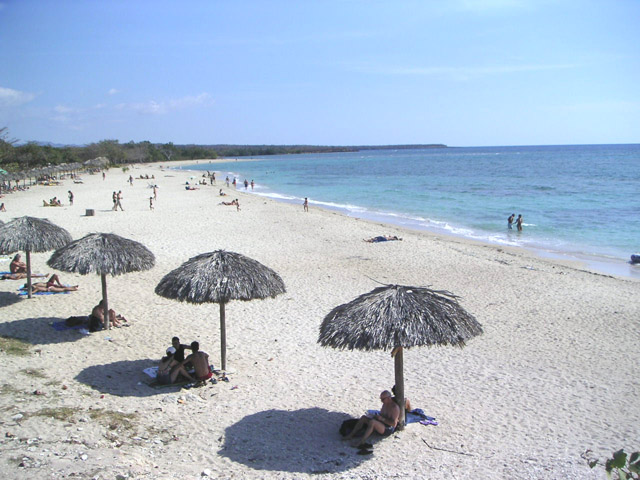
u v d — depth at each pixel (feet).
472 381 35.04
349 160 632.79
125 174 309.63
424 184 234.79
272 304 52.54
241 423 28.22
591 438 27.27
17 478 20.39
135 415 28.19
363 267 70.44
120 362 36.63
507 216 129.70
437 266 71.31
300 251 81.00
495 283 62.28
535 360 38.91
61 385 31.42
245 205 146.00
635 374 36.19
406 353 40.32
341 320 26.76
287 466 23.81
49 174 234.17
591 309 51.90
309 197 186.91
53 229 50.19
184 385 33.14
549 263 75.92
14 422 25.73
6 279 58.29
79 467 21.65
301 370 36.50
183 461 23.77
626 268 75.41
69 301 51.16
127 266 41.09
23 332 41.37
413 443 26.45
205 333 43.83
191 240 88.69
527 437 27.30
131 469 21.99
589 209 137.69
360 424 26.71
